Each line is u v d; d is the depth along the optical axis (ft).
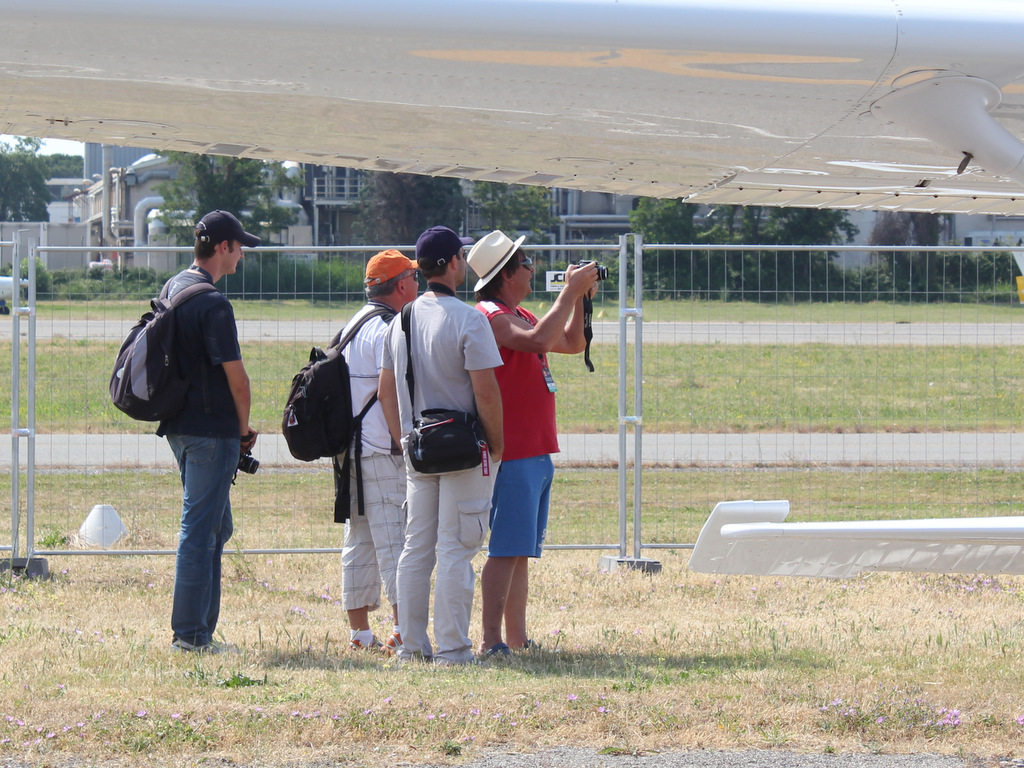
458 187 573.74
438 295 42.93
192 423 43.96
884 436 117.39
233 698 37.73
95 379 99.50
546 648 47.85
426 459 41.27
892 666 43.80
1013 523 33.01
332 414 46.11
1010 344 101.55
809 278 78.69
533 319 47.85
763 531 32.96
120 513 82.28
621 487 68.33
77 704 36.86
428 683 39.52
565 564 69.21
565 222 557.74
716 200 44.93
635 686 39.47
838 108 29.71
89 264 81.10
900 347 112.68
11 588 60.29
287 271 76.79
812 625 52.70
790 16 25.80
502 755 33.27
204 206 567.59
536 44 25.73
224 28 24.64
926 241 432.66
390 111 30.99
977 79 27.61
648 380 122.83
